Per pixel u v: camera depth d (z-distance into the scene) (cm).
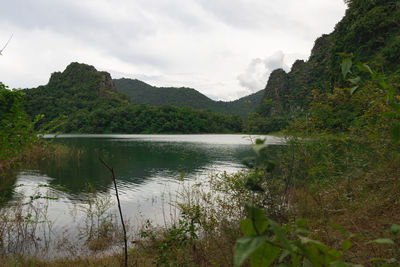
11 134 294
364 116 297
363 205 325
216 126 13562
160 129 12694
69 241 600
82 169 1764
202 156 2638
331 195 384
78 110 14350
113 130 12569
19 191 1041
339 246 228
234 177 416
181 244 336
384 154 316
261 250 44
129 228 671
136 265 393
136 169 1795
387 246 215
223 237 374
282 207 328
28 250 546
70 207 884
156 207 880
